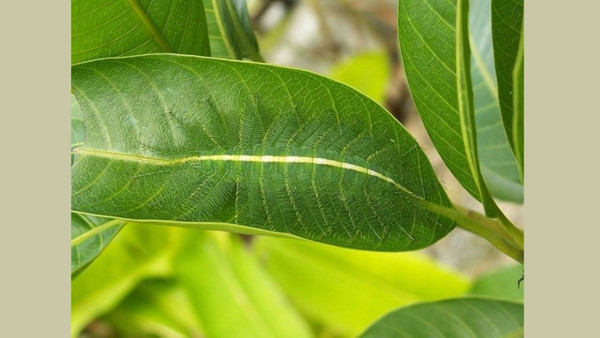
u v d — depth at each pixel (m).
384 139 0.25
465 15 0.24
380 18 0.39
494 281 0.32
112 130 0.25
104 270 0.34
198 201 0.25
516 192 0.29
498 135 0.30
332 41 0.39
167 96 0.24
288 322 0.34
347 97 0.25
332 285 0.35
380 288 0.35
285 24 0.38
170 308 0.35
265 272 0.35
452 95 0.25
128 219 0.24
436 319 0.28
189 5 0.26
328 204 0.25
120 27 0.25
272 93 0.25
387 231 0.25
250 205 0.25
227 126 0.25
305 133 0.25
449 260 0.35
